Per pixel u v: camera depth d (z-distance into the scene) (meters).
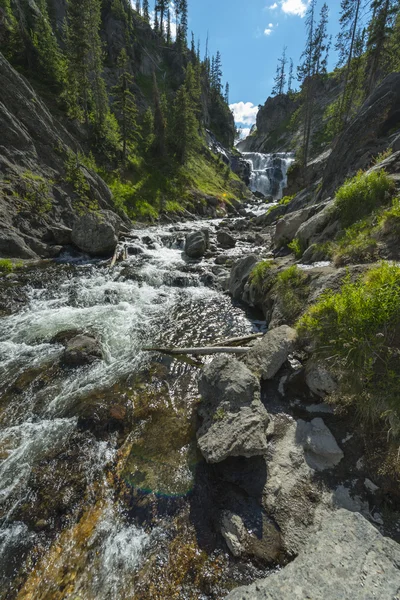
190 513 4.31
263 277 11.23
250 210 54.75
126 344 9.16
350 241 8.63
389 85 19.25
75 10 37.00
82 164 27.50
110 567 3.77
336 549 2.79
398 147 14.21
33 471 5.01
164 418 6.15
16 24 39.22
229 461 4.88
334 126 48.03
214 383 5.99
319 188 22.34
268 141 112.62
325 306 5.88
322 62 45.59
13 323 10.25
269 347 6.62
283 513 4.03
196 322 10.70
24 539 4.12
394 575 2.47
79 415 6.14
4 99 24.67
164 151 51.12
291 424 5.24
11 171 20.77
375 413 4.45
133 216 32.88
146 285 14.72
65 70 40.06
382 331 4.79
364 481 4.12
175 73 90.50
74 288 13.75
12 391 6.96
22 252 17.48
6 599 3.55
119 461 5.19
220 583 3.50
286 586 2.54
